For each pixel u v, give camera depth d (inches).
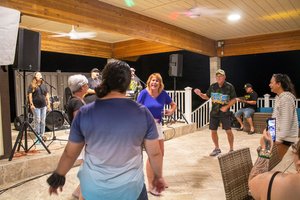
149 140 56.3
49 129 256.2
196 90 191.2
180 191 128.3
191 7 206.5
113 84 54.7
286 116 104.8
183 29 276.8
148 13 221.1
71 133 55.1
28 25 256.7
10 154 155.7
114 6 198.8
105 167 52.2
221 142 237.6
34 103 211.8
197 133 284.5
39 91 214.5
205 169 162.4
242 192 68.9
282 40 294.8
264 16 234.7
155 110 122.0
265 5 205.0
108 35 311.3
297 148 44.3
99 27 187.0
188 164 173.2
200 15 227.9
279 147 106.9
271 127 71.7
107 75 55.2
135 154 54.1
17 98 329.1
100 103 54.2
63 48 304.5
